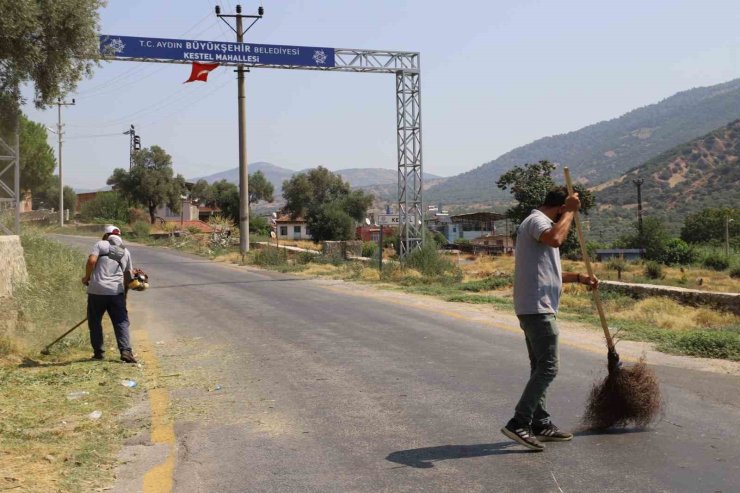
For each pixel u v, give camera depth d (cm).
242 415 611
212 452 512
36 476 451
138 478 459
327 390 700
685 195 15412
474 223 9550
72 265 1470
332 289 1856
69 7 1160
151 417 607
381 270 2278
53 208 7938
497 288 1998
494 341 980
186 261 3219
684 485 422
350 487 436
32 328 948
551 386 692
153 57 2625
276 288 1889
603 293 1730
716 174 16062
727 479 430
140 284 885
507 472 453
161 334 1102
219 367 829
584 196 5725
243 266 2903
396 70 2972
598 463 465
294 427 572
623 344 944
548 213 524
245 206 3334
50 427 574
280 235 8938
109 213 6494
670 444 501
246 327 1159
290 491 432
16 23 1070
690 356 857
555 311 505
